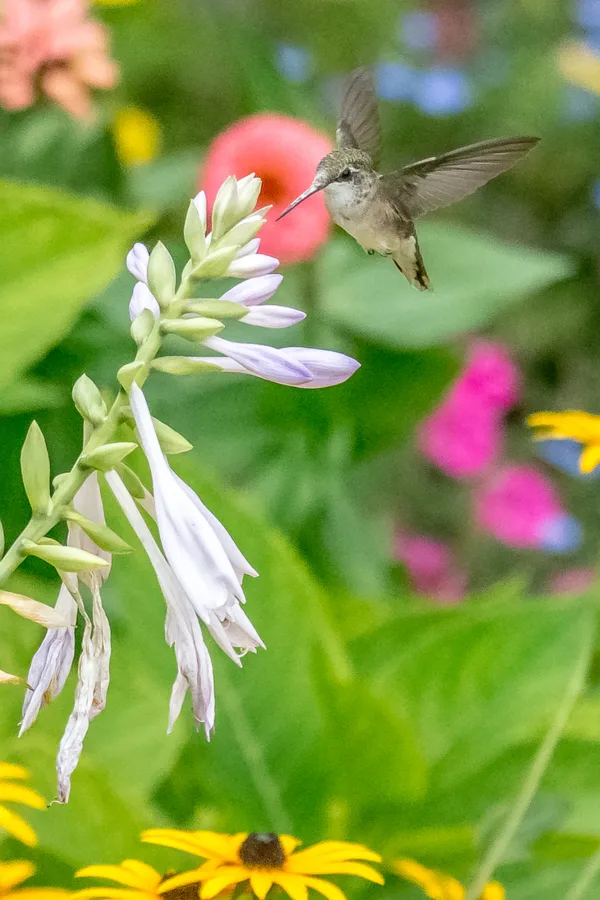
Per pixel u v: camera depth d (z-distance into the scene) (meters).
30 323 1.69
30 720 1.48
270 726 1.65
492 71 4.39
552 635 1.69
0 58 2.27
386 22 4.17
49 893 1.52
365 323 2.29
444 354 2.36
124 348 2.14
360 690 1.64
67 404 1.91
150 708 1.67
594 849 1.61
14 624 1.68
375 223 1.68
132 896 1.52
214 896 1.55
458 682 1.69
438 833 1.62
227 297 1.49
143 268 1.50
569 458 3.63
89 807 1.60
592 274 4.19
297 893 1.52
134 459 1.68
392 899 1.62
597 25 4.37
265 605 1.67
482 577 3.50
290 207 1.67
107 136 2.39
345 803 1.65
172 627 1.47
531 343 4.10
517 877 1.62
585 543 3.63
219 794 1.66
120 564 1.68
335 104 3.80
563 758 1.66
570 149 4.29
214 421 2.26
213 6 4.01
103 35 2.51
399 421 2.42
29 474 1.48
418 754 1.64
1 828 1.58
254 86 2.80
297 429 2.30
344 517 2.32
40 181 2.34
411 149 4.16
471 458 3.25
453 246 2.35
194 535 1.46
